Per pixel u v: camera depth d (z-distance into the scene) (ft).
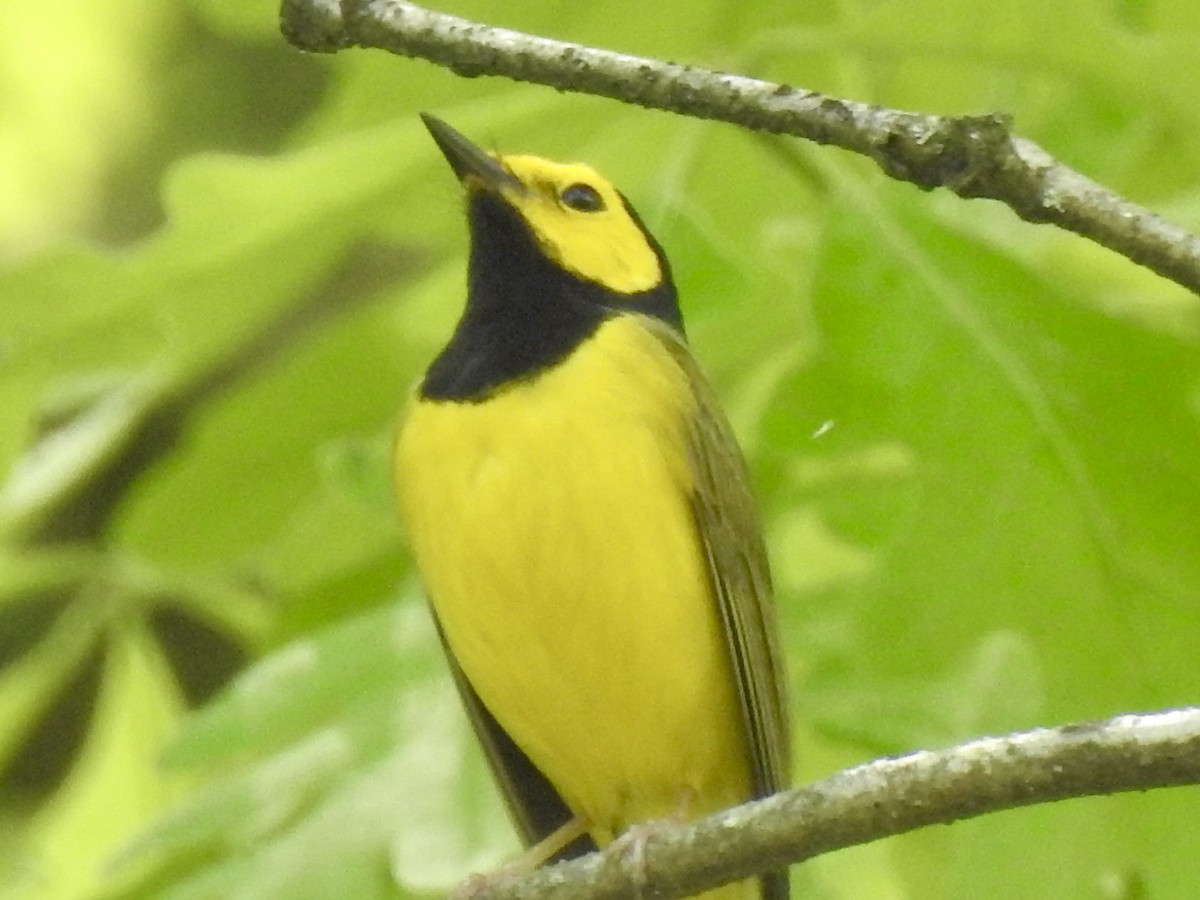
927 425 6.54
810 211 6.63
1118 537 6.53
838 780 6.30
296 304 6.73
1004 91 6.63
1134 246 6.30
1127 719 6.27
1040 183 6.31
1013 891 6.53
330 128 6.59
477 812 6.55
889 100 6.63
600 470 6.40
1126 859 6.53
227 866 6.55
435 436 6.41
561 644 6.41
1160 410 6.53
